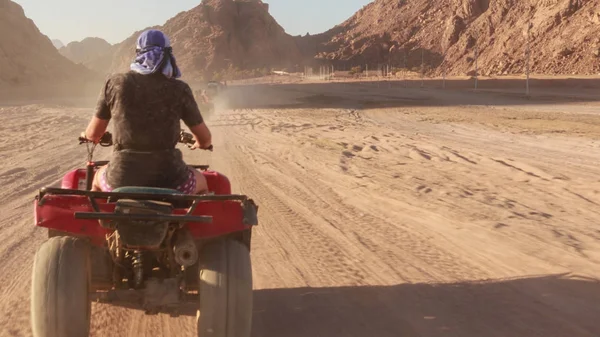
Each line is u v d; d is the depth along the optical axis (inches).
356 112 1700.3
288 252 312.7
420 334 207.6
